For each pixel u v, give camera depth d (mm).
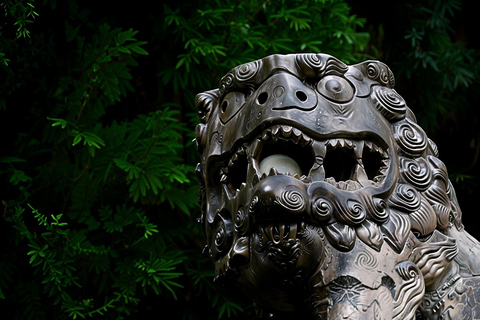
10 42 3326
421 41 5148
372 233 1886
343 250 1854
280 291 1915
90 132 3861
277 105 1934
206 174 2133
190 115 4230
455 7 5133
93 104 4008
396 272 1873
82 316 3422
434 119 5141
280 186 1825
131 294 3654
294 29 4684
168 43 4438
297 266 1844
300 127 1917
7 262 3762
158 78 4469
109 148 3889
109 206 3961
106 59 3744
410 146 2084
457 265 2021
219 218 2066
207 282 3920
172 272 4000
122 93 4246
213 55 4336
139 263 3643
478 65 5059
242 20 4434
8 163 3887
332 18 4773
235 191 2057
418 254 1952
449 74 4992
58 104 3926
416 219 1979
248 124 1974
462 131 5445
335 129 1941
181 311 4203
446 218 2041
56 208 3988
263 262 1875
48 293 3738
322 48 4668
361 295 1814
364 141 1984
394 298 1840
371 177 2043
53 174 4062
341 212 1869
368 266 1849
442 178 2094
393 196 1987
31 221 3793
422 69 5059
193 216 4145
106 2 4441
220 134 2092
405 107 2133
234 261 1918
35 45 3664
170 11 4227
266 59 2039
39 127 4160
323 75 2014
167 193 3893
